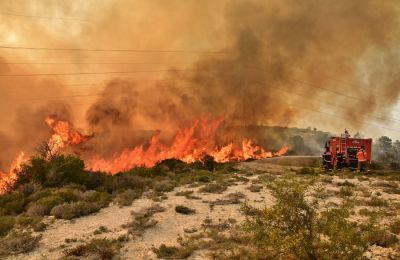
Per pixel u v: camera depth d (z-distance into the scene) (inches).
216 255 379.2
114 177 942.4
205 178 1008.9
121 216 592.1
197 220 547.8
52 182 858.1
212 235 456.1
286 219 309.1
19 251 436.1
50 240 475.5
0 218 584.4
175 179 1078.4
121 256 405.1
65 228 532.4
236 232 457.7
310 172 1198.9
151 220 542.6
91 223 555.5
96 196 735.1
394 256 359.3
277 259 339.9
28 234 500.1
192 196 741.9
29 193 797.9
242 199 697.0
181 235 477.4
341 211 315.0
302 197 313.6
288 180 329.4
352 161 1266.0
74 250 415.8
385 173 1245.1
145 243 448.8
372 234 406.6
